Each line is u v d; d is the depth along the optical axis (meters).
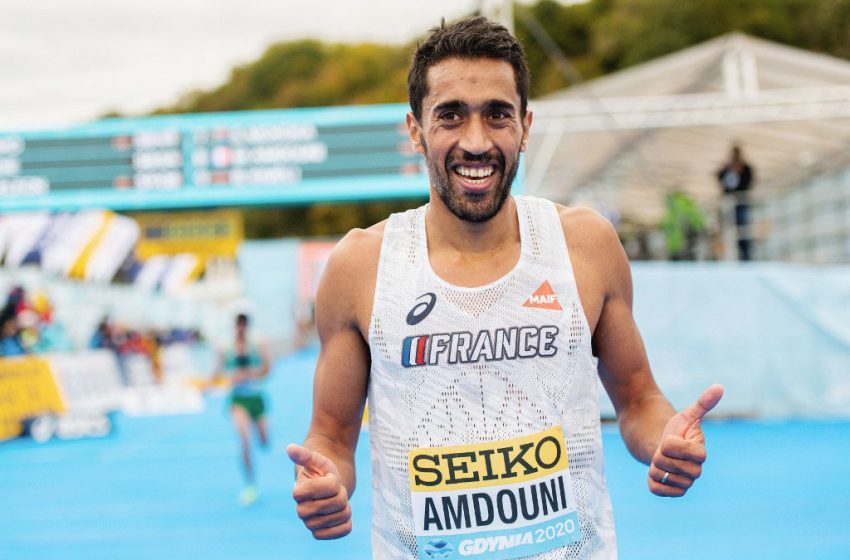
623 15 24.33
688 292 8.28
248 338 6.10
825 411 8.38
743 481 5.77
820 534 4.39
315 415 1.85
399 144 9.73
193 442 9.18
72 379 10.58
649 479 1.65
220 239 17.34
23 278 12.47
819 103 10.86
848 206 10.81
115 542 4.81
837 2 22.19
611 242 1.78
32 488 6.79
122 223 13.98
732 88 11.43
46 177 9.83
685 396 8.24
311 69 37.56
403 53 35.44
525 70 1.71
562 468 1.64
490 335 1.64
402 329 1.67
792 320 8.36
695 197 14.35
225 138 9.78
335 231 33.72
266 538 4.75
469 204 1.65
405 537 1.68
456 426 1.64
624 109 10.90
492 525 1.63
